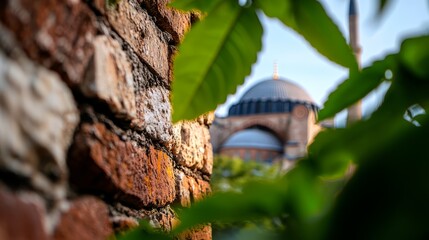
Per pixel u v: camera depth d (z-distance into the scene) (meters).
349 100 0.44
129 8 1.06
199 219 0.33
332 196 0.30
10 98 0.55
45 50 0.64
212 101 0.66
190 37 0.64
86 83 0.79
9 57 0.55
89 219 0.78
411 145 0.30
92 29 0.82
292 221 0.29
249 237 0.28
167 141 1.31
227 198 0.31
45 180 0.64
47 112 0.64
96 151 0.81
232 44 0.64
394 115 0.35
